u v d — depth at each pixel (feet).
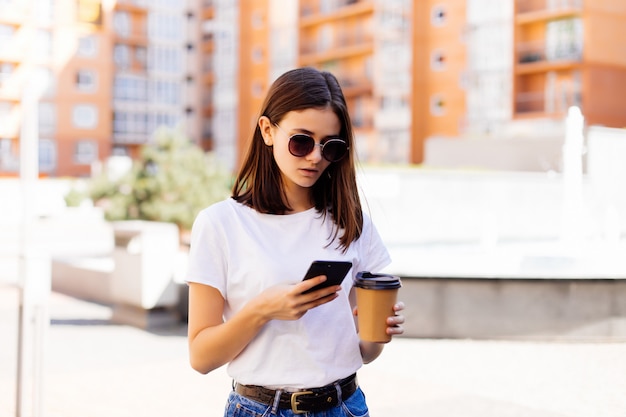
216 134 178.40
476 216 49.78
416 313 24.76
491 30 122.21
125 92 177.27
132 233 27.53
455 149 76.13
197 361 6.43
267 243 6.70
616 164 58.65
